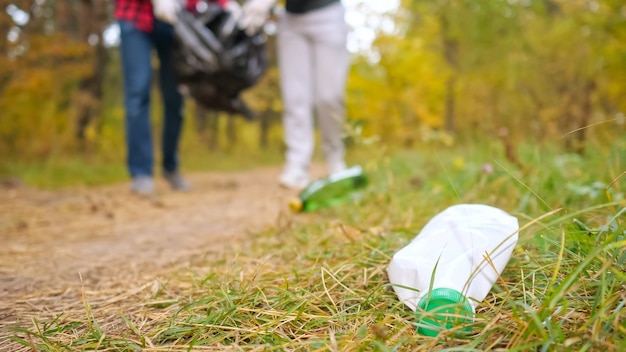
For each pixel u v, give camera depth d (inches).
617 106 158.6
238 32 146.4
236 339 41.1
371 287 52.2
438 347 35.9
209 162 492.1
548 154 123.6
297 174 167.9
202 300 49.8
